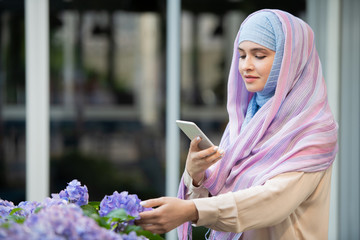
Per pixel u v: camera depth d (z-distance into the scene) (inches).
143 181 265.6
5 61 256.1
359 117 274.2
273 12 107.4
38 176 262.1
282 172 100.6
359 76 272.8
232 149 110.1
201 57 261.6
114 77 259.9
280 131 105.4
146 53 259.8
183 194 116.0
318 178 103.1
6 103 257.9
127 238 78.7
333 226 275.6
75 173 263.7
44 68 257.9
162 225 93.1
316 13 268.2
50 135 261.3
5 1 254.5
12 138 260.2
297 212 105.7
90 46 258.4
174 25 259.0
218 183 110.3
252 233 107.3
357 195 275.1
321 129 103.6
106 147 263.3
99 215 89.8
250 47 107.1
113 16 257.4
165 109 262.7
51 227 69.3
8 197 261.3
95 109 261.4
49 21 256.4
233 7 261.6
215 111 264.1
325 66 272.1
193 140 106.1
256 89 108.4
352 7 270.2
